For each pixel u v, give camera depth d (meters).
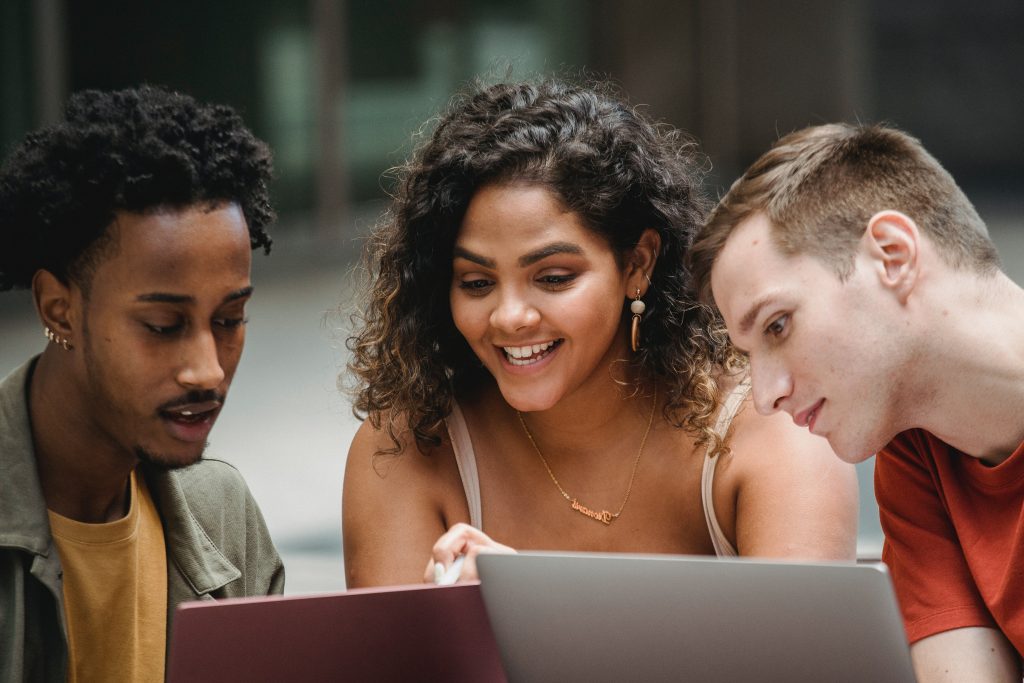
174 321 2.27
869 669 1.93
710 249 2.37
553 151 2.70
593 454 3.00
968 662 2.53
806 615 1.93
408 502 3.01
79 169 2.23
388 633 2.11
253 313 10.59
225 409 7.86
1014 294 2.36
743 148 19.66
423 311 2.92
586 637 2.08
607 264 2.76
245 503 2.83
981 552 2.49
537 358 2.77
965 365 2.30
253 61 12.87
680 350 2.92
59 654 2.39
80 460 2.43
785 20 19.34
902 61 20.06
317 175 13.53
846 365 2.27
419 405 2.97
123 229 2.22
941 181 2.33
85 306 2.28
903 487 2.64
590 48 17.22
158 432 2.31
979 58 19.92
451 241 2.80
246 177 2.37
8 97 11.50
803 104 19.42
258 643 2.04
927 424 2.39
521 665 2.15
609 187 2.73
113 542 2.49
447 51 14.66
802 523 2.79
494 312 2.74
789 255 2.28
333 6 13.46
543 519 3.05
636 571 2.01
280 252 13.09
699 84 19.14
